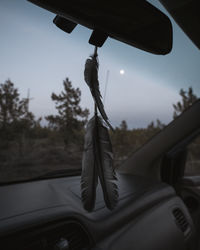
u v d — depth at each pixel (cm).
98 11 41
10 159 576
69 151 705
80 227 104
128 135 862
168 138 218
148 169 218
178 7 115
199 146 1011
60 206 110
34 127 817
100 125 49
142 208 145
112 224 119
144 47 53
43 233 92
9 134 736
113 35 47
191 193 231
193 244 169
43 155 648
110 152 49
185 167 254
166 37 54
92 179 48
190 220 177
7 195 123
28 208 105
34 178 159
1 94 769
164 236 135
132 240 117
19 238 85
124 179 195
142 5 44
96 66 46
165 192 181
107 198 46
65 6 38
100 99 45
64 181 160
